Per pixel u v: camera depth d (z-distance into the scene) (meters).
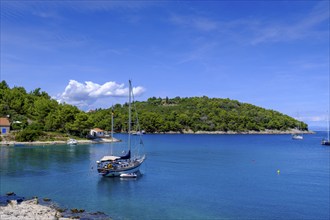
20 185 53.22
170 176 64.31
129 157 65.31
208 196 47.66
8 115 160.00
